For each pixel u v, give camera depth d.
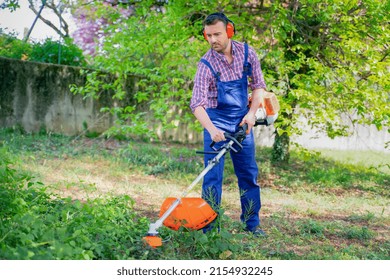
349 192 9.57
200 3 8.83
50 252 3.63
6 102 12.70
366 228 6.20
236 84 5.01
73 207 5.04
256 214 5.55
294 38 10.41
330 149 16.17
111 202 5.50
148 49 8.63
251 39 9.29
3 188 4.55
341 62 9.96
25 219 3.89
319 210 7.65
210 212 4.57
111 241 4.41
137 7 10.27
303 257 4.94
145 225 5.15
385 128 17.22
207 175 5.03
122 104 13.95
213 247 4.62
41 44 13.99
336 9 8.88
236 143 4.83
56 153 10.60
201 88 4.93
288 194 8.92
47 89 13.13
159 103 8.83
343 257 4.98
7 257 3.45
